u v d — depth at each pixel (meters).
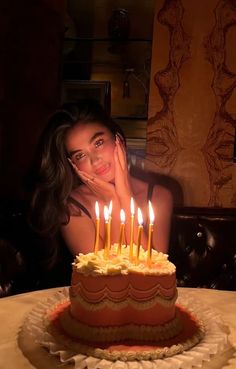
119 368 0.85
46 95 2.74
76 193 2.18
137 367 0.86
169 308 1.02
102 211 2.08
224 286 2.30
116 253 1.17
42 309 1.17
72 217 2.13
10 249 2.10
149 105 2.62
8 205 2.26
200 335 1.02
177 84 2.59
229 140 2.59
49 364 0.92
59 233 2.23
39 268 2.21
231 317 1.22
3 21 2.49
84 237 2.12
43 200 2.09
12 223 2.14
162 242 2.13
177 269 2.33
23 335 1.05
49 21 2.69
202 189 2.63
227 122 2.58
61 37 2.81
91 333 0.98
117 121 3.02
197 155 2.62
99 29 3.06
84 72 3.06
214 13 2.53
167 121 2.62
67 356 0.90
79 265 1.04
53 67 2.74
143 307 1.00
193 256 2.32
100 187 1.94
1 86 2.54
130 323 1.01
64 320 1.06
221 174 2.61
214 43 2.55
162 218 2.20
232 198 2.62
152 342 0.98
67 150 1.94
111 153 1.93
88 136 1.88
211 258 2.31
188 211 2.37
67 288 1.34
